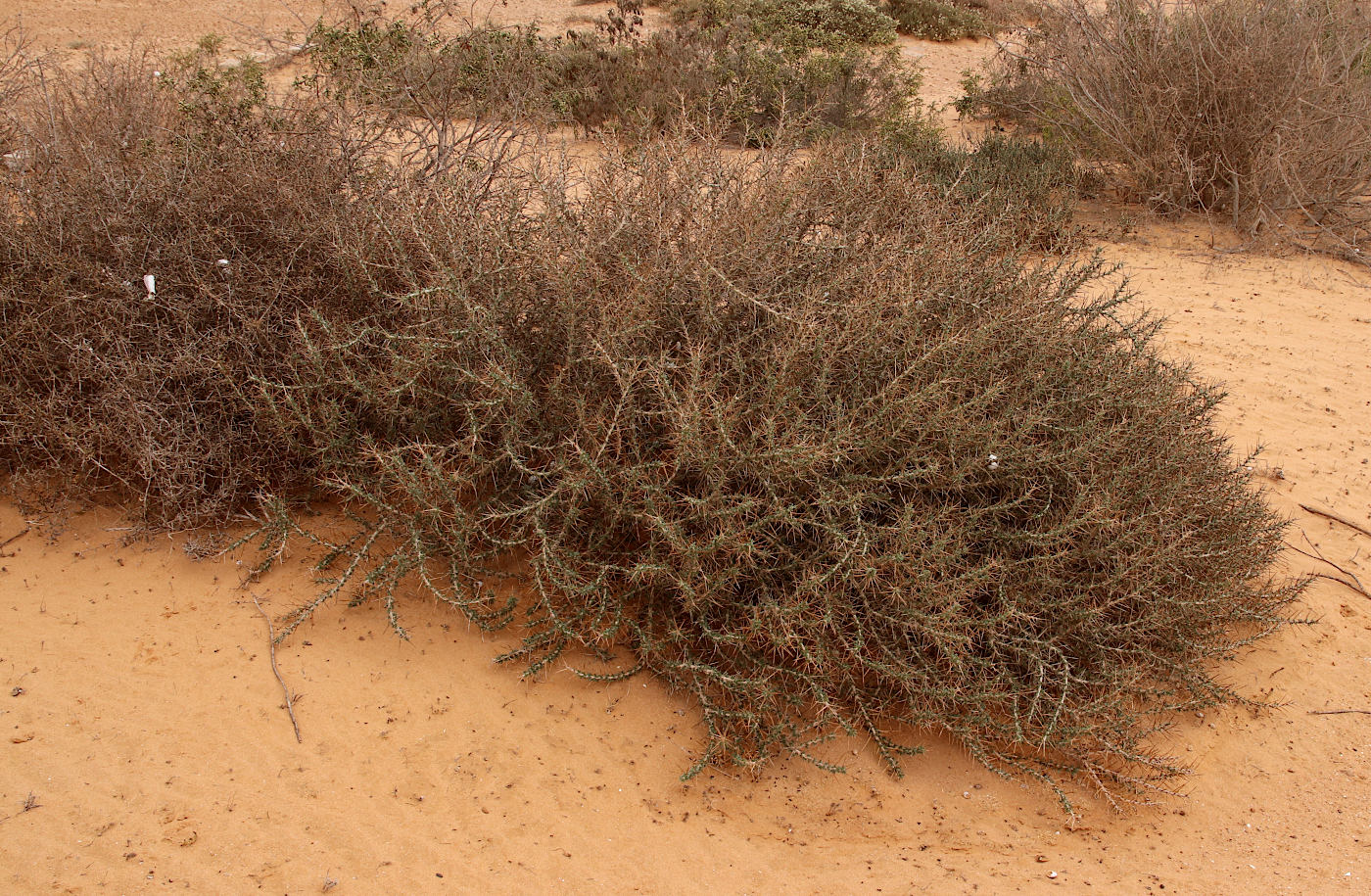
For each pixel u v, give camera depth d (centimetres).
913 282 325
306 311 341
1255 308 644
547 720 286
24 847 232
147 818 243
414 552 299
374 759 267
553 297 328
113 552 326
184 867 233
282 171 374
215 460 333
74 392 337
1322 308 649
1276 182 766
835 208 373
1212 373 547
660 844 255
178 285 340
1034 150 841
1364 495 443
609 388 312
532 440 310
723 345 315
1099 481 308
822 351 297
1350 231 789
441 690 290
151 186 354
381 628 309
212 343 333
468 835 250
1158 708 303
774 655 293
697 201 350
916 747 287
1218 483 356
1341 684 335
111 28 1203
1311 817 283
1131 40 832
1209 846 272
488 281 323
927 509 295
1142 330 395
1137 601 307
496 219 349
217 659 290
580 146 795
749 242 323
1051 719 278
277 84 817
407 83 504
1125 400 340
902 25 1513
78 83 622
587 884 242
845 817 270
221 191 359
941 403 293
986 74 1255
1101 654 299
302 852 240
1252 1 821
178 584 316
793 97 893
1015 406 311
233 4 1398
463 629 312
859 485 293
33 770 251
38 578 312
